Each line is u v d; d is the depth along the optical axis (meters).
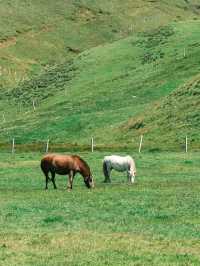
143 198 29.86
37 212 26.02
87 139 77.81
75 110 99.00
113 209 26.73
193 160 49.03
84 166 33.88
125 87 106.00
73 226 22.83
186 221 23.70
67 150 63.50
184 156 51.97
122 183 36.81
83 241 19.97
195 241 20.16
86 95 108.69
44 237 20.66
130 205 27.73
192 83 82.88
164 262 17.20
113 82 113.44
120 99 99.38
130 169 36.84
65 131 84.62
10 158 54.69
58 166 33.41
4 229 22.25
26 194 32.03
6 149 66.69
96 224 23.22
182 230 22.05
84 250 18.69
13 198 30.58
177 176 40.03
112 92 105.94
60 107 106.31
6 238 20.48
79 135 81.75
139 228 22.44
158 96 94.94
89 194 31.59
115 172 42.97
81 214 25.45
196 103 74.81
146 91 99.88
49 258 17.64
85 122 86.25
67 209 26.70
